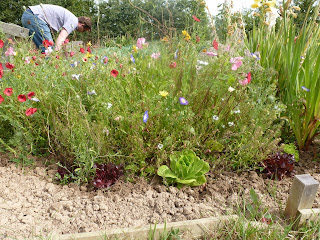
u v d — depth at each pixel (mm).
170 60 3188
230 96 2617
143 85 2652
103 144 2334
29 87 2525
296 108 2736
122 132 2445
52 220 1904
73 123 2256
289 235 1834
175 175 2318
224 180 2412
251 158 2568
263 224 1818
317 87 2574
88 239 1716
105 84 2635
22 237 1723
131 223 1897
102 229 1831
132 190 2262
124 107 2521
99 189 2240
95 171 2328
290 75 3012
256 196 2125
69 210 1998
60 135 2416
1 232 1745
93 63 2971
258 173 2566
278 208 2121
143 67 2902
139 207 2066
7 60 3035
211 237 1812
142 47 3301
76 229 1835
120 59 3256
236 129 2695
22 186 2205
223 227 1867
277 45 3408
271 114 2586
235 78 2771
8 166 2414
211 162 2578
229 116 2719
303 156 2867
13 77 2670
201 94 2672
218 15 3789
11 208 1964
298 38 3121
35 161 2512
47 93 2482
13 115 2486
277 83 3281
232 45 3205
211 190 2268
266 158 2498
